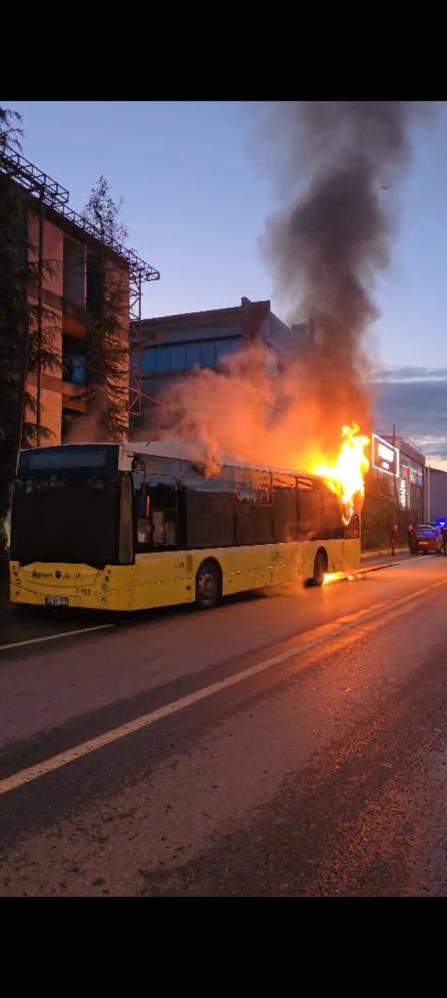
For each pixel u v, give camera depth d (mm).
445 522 52000
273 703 5828
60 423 22578
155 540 10336
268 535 13750
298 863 3117
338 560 17141
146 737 4891
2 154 16219
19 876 2977
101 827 3467
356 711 5629
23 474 10352
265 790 3975
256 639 8859
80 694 6027
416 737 4992
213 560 11859
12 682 6453
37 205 19953
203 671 6973
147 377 33656
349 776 4219
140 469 10094
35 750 4598
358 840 3357
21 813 3629
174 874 3006
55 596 9844
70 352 25016
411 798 3893
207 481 11805
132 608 9766
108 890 2871
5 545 15680
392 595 14289
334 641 8773
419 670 7176
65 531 9867
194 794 3900
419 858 3182
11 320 16250
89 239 23734
